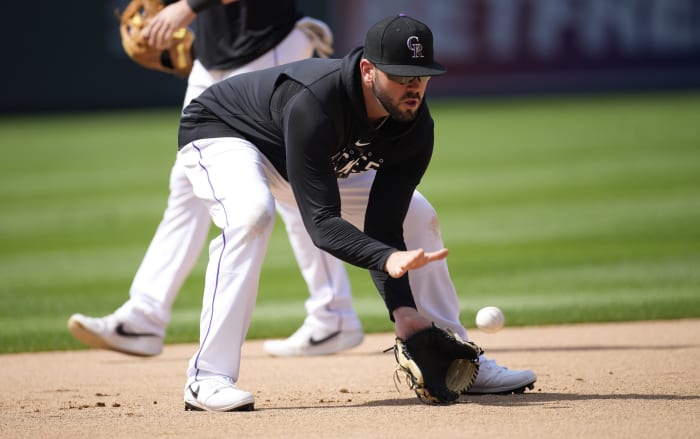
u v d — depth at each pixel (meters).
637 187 40.88
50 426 12.23
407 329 12.83
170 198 17.73
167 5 18.52
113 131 63.62
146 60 18.78
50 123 68.38
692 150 50.41
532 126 61.62
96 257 31.16
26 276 28.33
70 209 39.94
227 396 12.70
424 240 14.05
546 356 17.44
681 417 11.85
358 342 18.62
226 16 17.28
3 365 18.12
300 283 27.05
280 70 13.13
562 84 75.31
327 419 12.16
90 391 15.48
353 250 11.74
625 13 74.69
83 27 70.56
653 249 29.42
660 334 19.45
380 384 15.37
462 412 12.44
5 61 70.19
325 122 11.95
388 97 11.70
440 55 75.00
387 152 12.52
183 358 18.64
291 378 16.17
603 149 51.69
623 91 75.31
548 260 28.30
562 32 74.88
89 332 17.05
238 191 12.90
